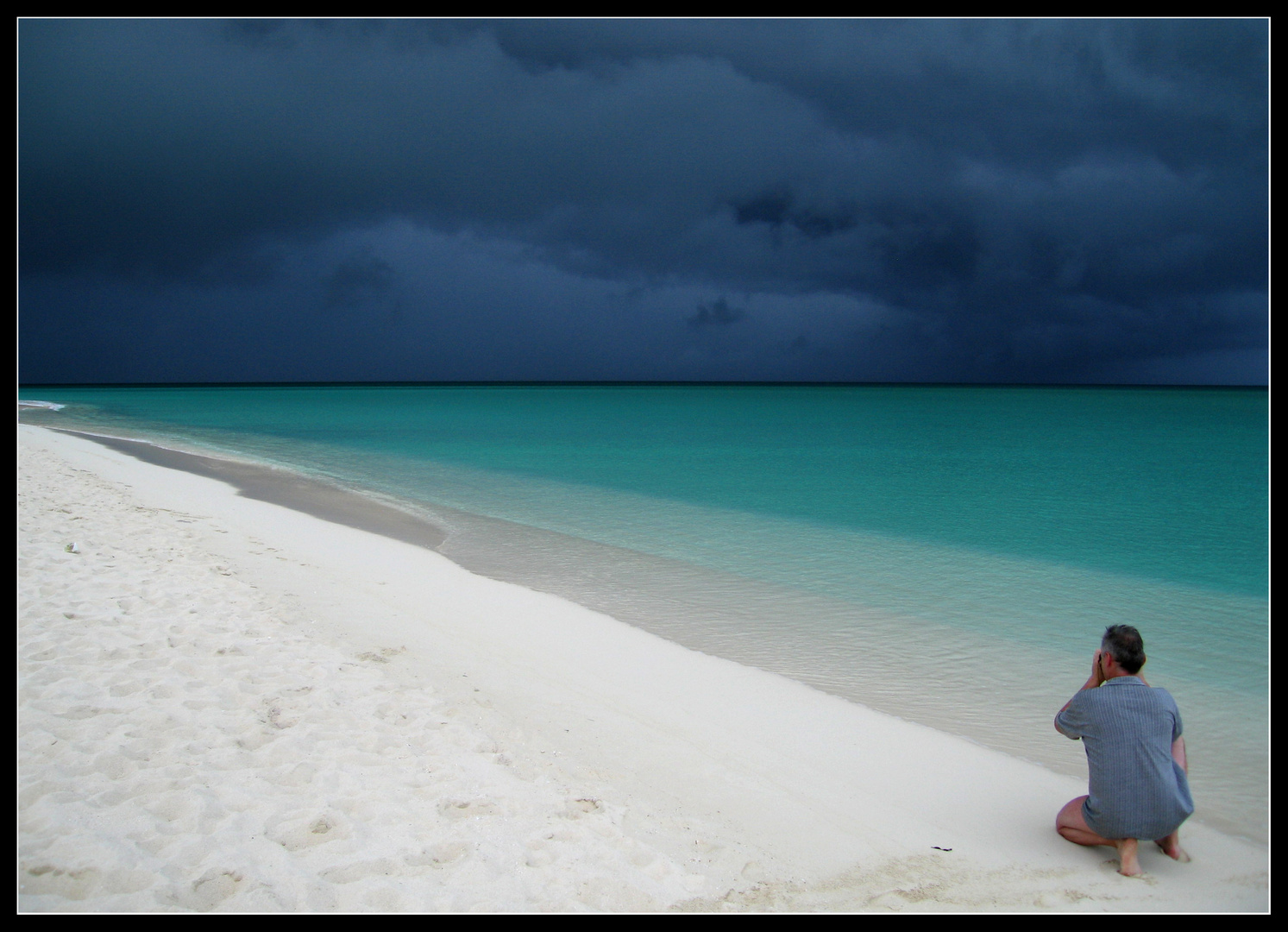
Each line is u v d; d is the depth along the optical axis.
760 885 3.74
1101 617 8.72
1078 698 4.20
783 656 7.29
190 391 136.12
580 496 17.81
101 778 4.18
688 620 8.35
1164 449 31.27
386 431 38.75
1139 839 3.96
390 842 3.80
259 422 45.56
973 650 7.54
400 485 19.17
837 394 133.38
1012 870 3.97
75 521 11.13
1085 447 31.91
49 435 27.39
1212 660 7.38
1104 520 15.39
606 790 4.62
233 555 9.95
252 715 5.17
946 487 20.09
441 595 8.86
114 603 7.32
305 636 6.97
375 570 9.90
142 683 5.52
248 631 6.90
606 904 3.46
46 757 4.36
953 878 3.89
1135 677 4.06
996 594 9.70
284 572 9.33
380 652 6.77
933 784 4.92
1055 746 5.49
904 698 6.34
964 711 6.09
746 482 20.77
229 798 4.07
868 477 21.88
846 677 6.80
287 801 4.11
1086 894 3.76
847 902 3.63
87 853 3.50
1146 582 10.41
